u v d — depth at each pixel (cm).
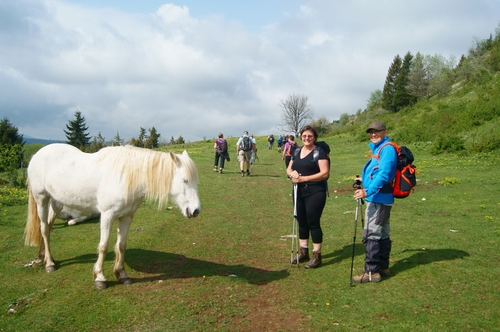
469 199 962
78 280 499
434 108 3712
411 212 862
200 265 566
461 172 1405
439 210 872
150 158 489
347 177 1528
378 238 477
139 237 698
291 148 1530
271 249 650
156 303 434
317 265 550
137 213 893
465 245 606
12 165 1341
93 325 388
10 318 404
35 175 536
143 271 538
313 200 534
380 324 379
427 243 625
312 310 416
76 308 423
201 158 2484
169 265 564
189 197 489
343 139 3966
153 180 483
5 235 704
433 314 393
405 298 431
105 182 477
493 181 1177
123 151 497
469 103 2902
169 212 909
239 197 1149
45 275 519
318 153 532
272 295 458
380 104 7119
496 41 4875
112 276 515
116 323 392
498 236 651
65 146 557
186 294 457
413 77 5588
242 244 678
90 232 729
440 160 1750
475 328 363
